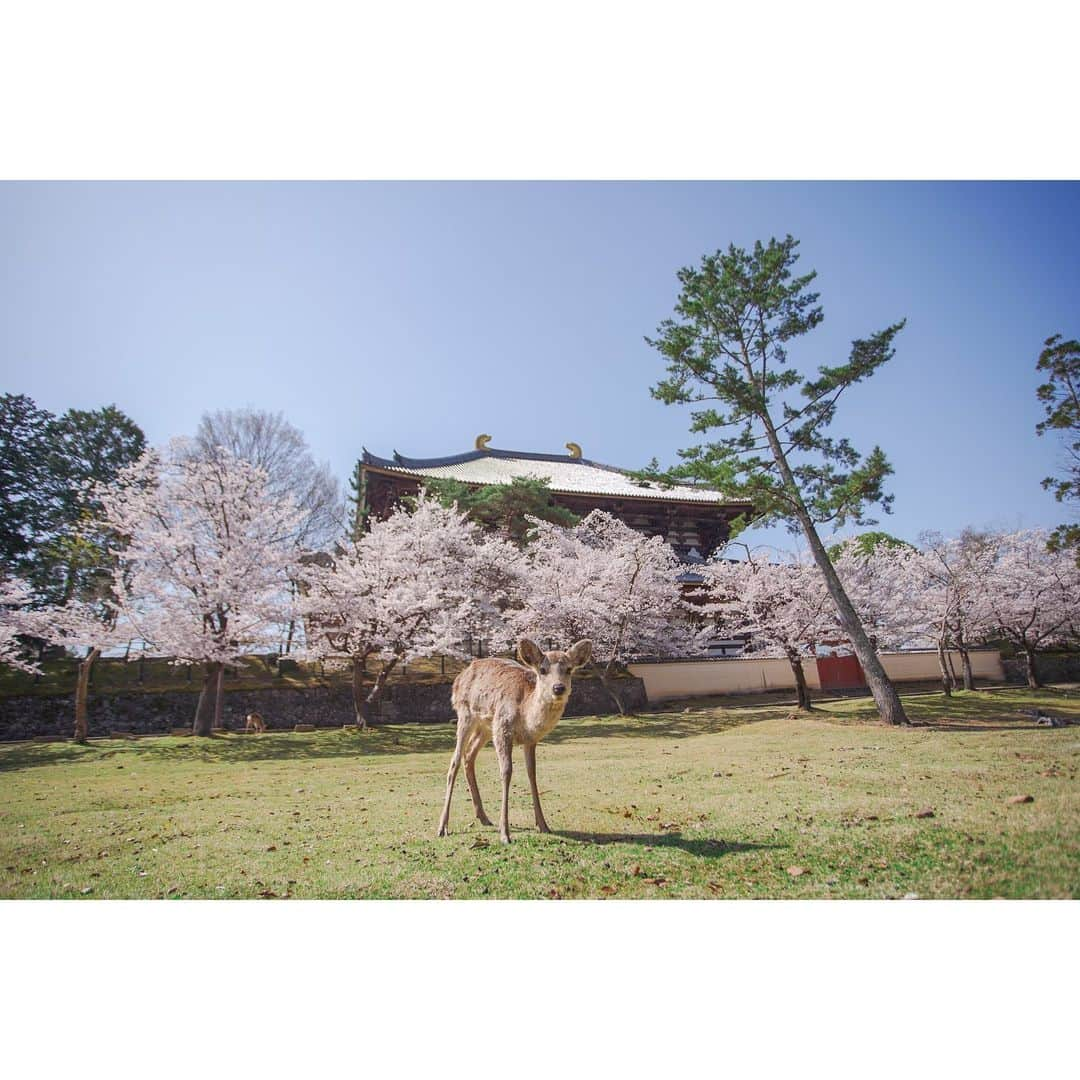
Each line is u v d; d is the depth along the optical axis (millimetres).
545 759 12469
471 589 23266
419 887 4469
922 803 6156
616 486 40656
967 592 24016
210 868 5293
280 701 21594
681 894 4188
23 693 19656
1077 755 9070
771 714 20844
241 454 27641
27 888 4980
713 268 17953
